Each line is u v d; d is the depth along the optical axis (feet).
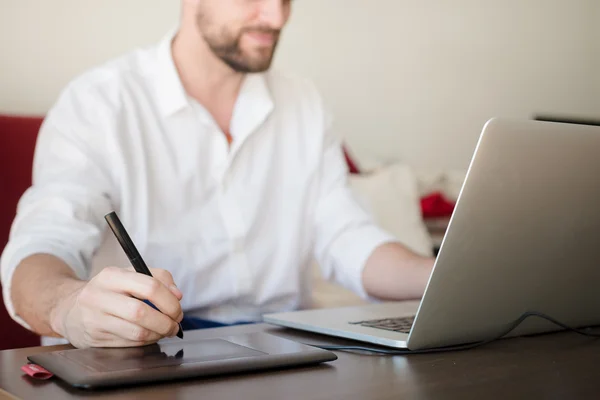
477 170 2.30
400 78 9.28
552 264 2.66
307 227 5.26
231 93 4.95
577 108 11.73
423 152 9.65
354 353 2.54
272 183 5.10
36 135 5.44
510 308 2.67
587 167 2.55
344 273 4.92
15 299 3.17
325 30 8.47
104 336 2.42
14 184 5.23
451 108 9.95
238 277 4.80
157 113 4.70
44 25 6.48
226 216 4.82
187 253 4.68
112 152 4.44
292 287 5.14
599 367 2.33
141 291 2.40
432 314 2.48
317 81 8.46
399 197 7.58
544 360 2.43
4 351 2.56
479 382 2.11
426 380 2.13
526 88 10.95
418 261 4.56
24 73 6.39
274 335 2.67
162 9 7.20
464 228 2.37
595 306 2.96
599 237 2.72
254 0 4.52
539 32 11.05
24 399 1.89
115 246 4.49
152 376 2.03
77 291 2.77
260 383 2.07
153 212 4.62
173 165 4.70
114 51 6.91
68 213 3.77
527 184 2.42
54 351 2.50
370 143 9.04
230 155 4.83
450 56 9.86
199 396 1.92
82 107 4.49
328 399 1.91
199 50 4.75
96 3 6.77
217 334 2.92
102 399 1.89
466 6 9.99
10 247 3.46
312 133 5.33
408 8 9.29
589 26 11.78
